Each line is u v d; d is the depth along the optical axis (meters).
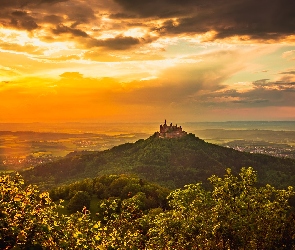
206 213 20.56
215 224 19.09
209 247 19.77
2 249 11.46
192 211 20.41
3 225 11.62
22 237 11.17
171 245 18.94
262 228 20.75
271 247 20.59
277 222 20.94
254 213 20.34
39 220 12.62
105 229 14.16
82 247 12.27
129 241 15.17
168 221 19.58
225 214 19.73
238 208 20.20
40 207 13.59
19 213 12.35
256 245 20.47
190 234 18.91
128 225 17.03
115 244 13.88
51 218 13.21
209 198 20.97
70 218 14.19
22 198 13.10
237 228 18.77
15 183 13.75
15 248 11.89
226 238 19.34
